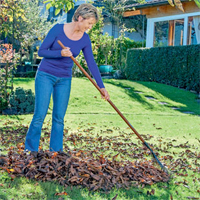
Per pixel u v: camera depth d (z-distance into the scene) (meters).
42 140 6.13
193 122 9.78
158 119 10.14
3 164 3.72
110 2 21.89
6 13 9.87
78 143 6.10
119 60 21.09
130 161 4.75
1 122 8.59
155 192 3.48
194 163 4.91
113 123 9.23
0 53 11.09
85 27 4.07
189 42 16.91
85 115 10.35
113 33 24.14
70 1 5.80
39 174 3.53
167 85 16.22
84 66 17.23
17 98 10.51
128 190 3.46
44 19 23.11
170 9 17.39
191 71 15.57
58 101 4.31
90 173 3.56
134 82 16.08
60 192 3.19
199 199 3.39
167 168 4.41
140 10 18.44
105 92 4.30
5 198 2.92
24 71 19.69
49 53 4.04
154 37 18.39
